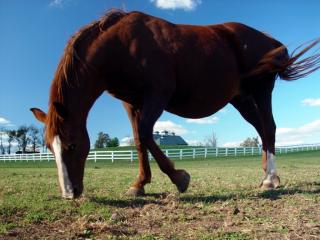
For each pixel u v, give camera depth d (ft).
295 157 97.66
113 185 25.41
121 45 17.74
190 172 39.47
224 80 20.70
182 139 242.17
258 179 29.14
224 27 21.68
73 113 16.40
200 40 19.76
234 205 16.63
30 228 13.30
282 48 22.25
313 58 22.47
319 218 14.08
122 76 17.94
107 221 13.93
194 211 15.67
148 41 18.08
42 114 17.47
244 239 11.73
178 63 18.74
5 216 14.96
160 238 11.98
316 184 23.80
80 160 16.42
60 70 16.65
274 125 22.99
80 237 12.25
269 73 22.34
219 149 116.16
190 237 12.05
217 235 12.14
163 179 30.07
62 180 15.89
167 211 15.64
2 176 37.58
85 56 17.07
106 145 239.50
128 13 18.98
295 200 17.51
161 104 17.90
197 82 19.51
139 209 16.10
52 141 15.97
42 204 16.87
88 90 17.11
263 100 22.91
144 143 17.78
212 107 21.06
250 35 22.27
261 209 15.85
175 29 19.35
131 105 19.89
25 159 123.95
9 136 223.10
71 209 15.84
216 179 29.35
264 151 23.17
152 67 17.78
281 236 11.98
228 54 20.86
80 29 17.69
